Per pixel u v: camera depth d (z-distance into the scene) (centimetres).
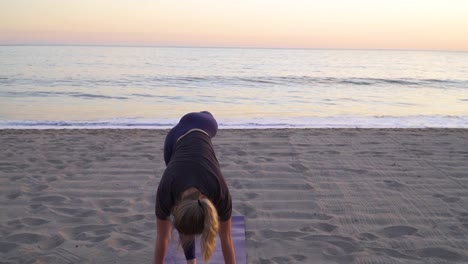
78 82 2462
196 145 272
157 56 6512
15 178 584
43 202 496
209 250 219
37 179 582
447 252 379
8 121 1154
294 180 578
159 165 654
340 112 1506
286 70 3809
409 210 476
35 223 437
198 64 4475
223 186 256
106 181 575
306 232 418
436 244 394
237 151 734
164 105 1645
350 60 6325
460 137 880
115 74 2986
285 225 436
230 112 1474
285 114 1435
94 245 390
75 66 3750
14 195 518
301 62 5372
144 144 799
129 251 380
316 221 445
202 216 217
